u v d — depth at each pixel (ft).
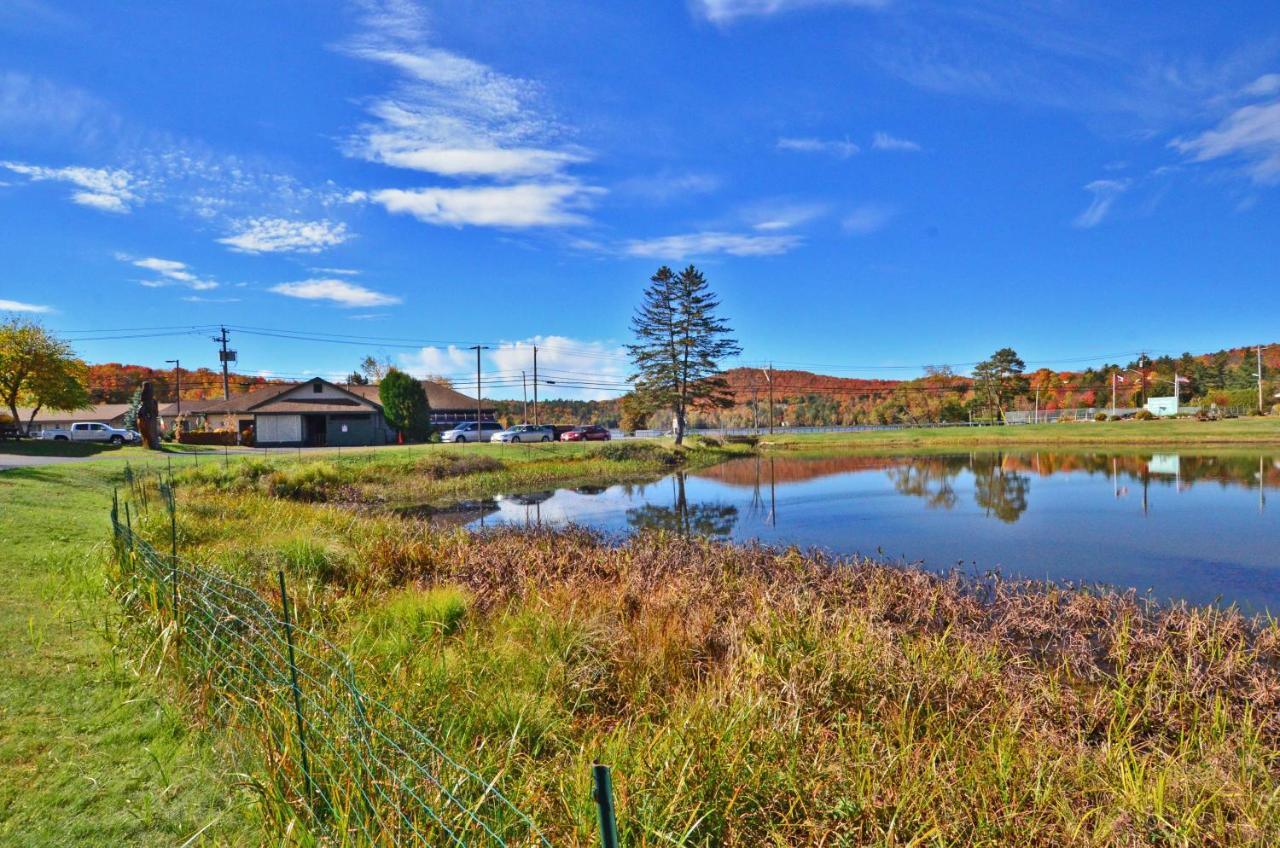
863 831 12.48
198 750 13.21
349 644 18.48
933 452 147.23
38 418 192.24
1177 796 13.79
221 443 150.20
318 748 12.33
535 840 10.57
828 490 80.59
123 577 23.25
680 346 170.81
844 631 22.12
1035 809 13.16
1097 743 17.26
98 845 10.36
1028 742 16.07
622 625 22.93
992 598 31.71
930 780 13.69
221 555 28.43
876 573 32.94
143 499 45.19
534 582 28.66
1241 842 12.28
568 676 18.25
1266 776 14.37
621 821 11.32
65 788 11.75
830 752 14.73
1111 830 12.31
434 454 97.40
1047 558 41.47
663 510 66.13
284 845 10.16
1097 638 25.80
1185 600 31.65
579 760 13.47
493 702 15.64
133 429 146.20
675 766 13.24
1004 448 155.22
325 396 159.94
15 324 129.49
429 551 34.09
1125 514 57.62
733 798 12.00
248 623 17.02
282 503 53.42
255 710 13.66
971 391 303.89
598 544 43.88
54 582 23.12
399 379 162.20
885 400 324.39
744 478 96.58
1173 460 111.04
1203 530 49.60
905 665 19.30
